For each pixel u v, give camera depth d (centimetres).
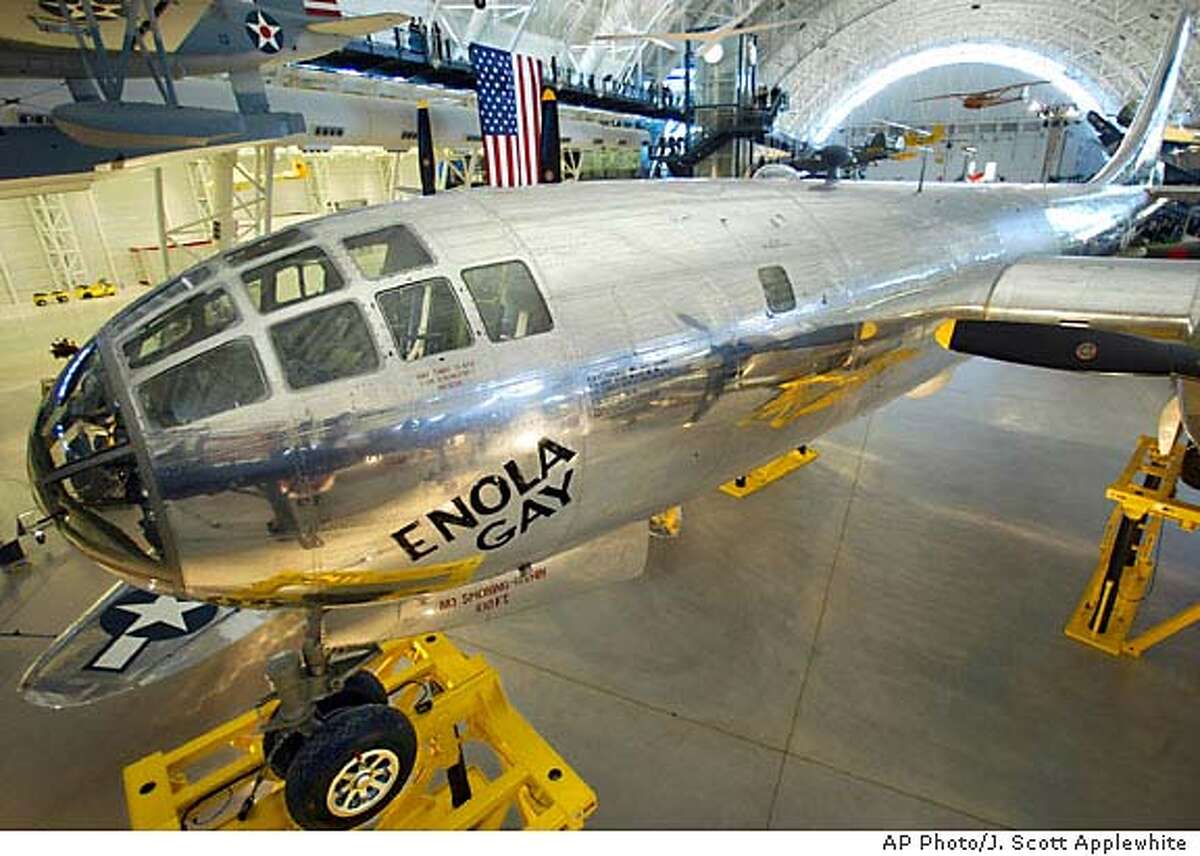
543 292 396
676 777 504
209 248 2642
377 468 345
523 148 989
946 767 509
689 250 464
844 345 530
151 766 419
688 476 475
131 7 818
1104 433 1117
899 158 2270
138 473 324
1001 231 737
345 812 375
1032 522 848
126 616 541
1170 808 473
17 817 484
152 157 972
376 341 351
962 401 1276
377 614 407
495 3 2503
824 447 1079
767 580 740
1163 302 584
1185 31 1484
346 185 3244
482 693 441
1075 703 566
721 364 445
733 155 3244
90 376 347
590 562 473
